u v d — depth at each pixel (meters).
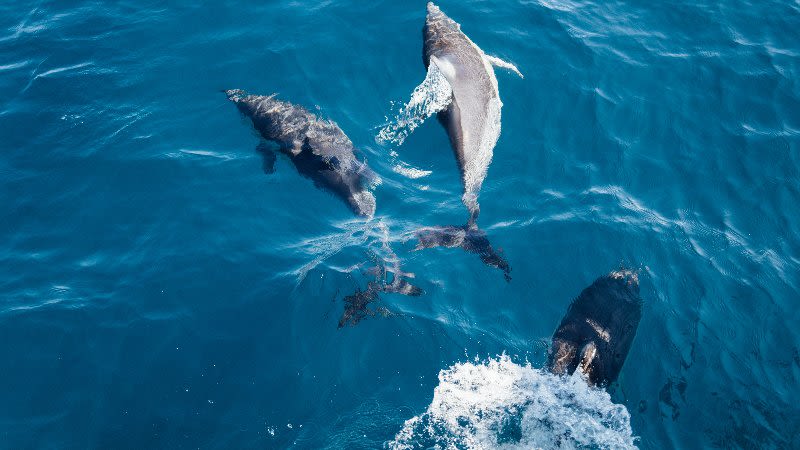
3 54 18.75
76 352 12.84
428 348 12.80
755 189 15.98
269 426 11.77
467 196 15.40
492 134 16.52
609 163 16.33
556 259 14.41
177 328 13.15
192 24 19.52
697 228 15.16
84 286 13.83
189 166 16.08
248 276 13.95
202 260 14.25
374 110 17.39
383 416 11.84
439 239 14.59
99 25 19.53
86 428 11.84
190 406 12.09
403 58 18.48
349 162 15.94
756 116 17.50
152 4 20.14
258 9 19.89
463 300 13.62
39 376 12.52
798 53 19.08
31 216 15.13
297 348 12.83
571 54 18.69
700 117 17.41
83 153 16.38
